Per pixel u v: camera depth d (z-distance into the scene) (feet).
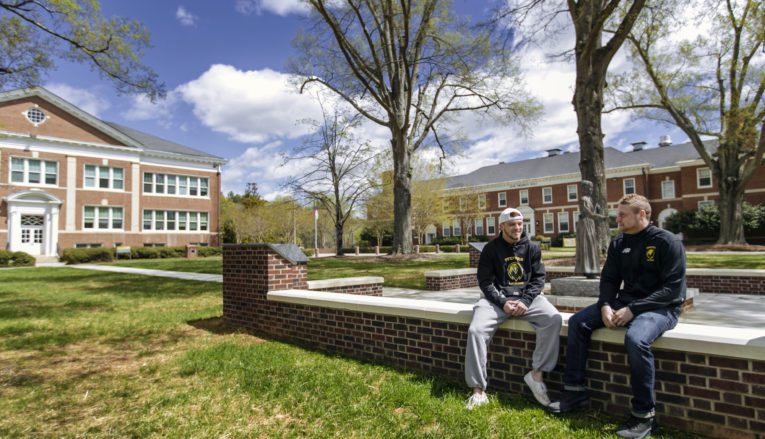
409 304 13.58
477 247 38.47
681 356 9.00
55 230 98.89
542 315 10.74
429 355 12.99
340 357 14.97
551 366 10.50
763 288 27.04
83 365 14.25
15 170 95.25
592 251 19.03
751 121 69.46
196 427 9.64
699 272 29.66
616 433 8.91
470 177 170.60
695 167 115.96
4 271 61.62
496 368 11.72
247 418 10.10
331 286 24.22
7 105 94.73
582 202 19.48
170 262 78.69
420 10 59.82
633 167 126.00
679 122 79.97
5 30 34.68
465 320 12.01
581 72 38.14
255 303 19.36
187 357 14.88
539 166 153.17
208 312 23.81
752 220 100.68
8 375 13.23
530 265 11.78
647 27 61.46
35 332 19.17
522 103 65.92
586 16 36.58
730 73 71.97
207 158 124.06
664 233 9.75
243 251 20.16
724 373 8.46
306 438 9.10
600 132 38.65
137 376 13.10
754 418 8.08
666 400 9.14
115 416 10.23
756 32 63.31
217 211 126.31
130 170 110.63
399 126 62.80
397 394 11.23
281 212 151.23
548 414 9.96
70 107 102.06
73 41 36.11
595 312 10.20
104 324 20.75
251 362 14.21
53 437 9.17
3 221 92.89
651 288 9.82
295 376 12.75
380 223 138.31
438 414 10.06
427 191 133.39
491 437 8.93
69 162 101.76
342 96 65.05
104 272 56.49
